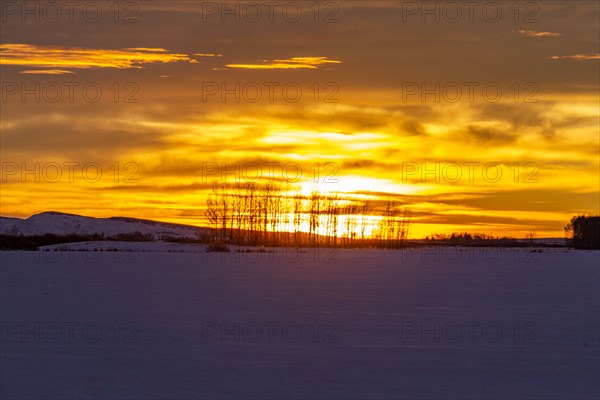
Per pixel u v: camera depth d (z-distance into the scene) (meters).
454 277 39.44
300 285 33.06
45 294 28.20
